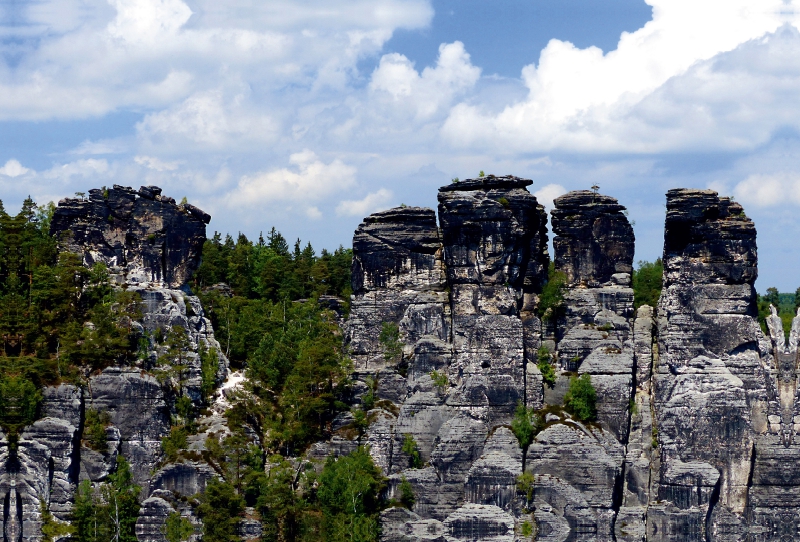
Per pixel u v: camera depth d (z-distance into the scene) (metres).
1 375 165.38
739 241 167.50
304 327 197.38
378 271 175.88
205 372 176.38
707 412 164.25
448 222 169.75
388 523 160.62
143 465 167.12
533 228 174.25
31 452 163.25
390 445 167.12
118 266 180.75
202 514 160.50
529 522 158.25
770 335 168.75
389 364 172.88
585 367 167.38
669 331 168.38
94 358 169.88
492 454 160.88
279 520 158.50
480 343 166.88
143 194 180.38
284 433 168.38
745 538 161.38
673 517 160.25
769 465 163.12
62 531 160.38
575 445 160.88
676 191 169.50
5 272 188.62
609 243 173.62
